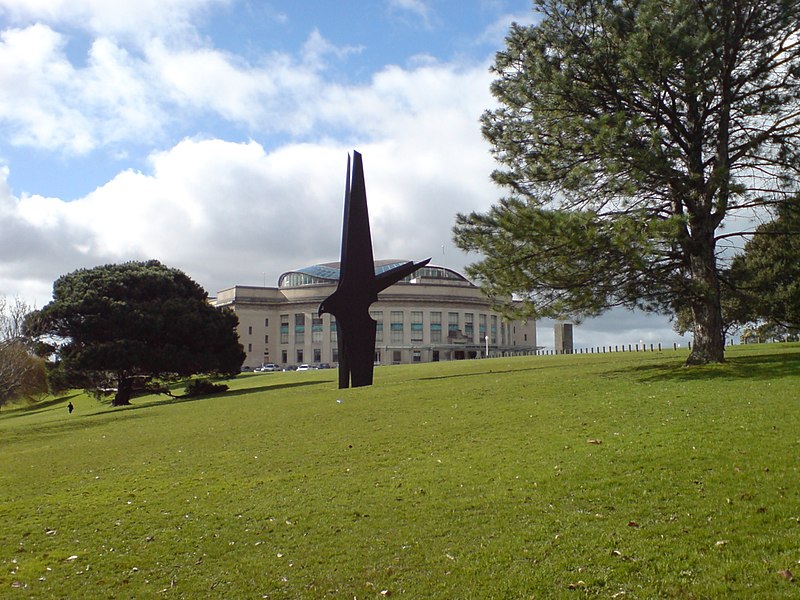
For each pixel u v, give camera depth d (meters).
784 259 27.33
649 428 15.54
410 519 11.26
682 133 25.89
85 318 50.78
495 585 8.49
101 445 23.92
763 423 14.59
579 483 11.98
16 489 17.17
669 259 25.91
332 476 14.82
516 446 15.60
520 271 26.91
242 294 135.25
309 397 32.09
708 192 24.12
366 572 9.34
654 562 8.52
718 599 7.45
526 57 27.67
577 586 8.18
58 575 10.26
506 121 29.08
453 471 14.02
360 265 35.62
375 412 23.30
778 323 30.19
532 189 28.67
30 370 62.31
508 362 49.62
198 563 10.33
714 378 22.12
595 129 24.02
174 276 59.09
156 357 50.50
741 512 9.70
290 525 11.63
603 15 25.58
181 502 13.84
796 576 7.68
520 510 11.03
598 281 26.17
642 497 10.88
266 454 18.08
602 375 26.77
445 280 137.38
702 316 26.36
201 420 27.72
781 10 23.73
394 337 130.62
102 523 12.85
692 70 23.16
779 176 24.62
